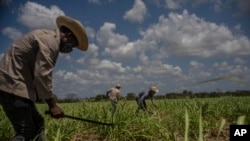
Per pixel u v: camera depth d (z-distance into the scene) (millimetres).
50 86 3818
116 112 6066
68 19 4141
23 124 3861
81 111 7320
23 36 3924
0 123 5789
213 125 6727
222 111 8539
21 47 3826
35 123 4207
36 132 4164
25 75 3828
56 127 5676
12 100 3789
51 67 3783
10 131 5680
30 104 3920
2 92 3812
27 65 3844
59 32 4039
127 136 5617
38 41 3781
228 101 10195
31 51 3814
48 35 3877
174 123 6559
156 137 5656
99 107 7641
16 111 3820
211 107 8680
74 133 5855
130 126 5945
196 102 8797
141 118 5926
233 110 8578
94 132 6070
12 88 3748
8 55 3873
